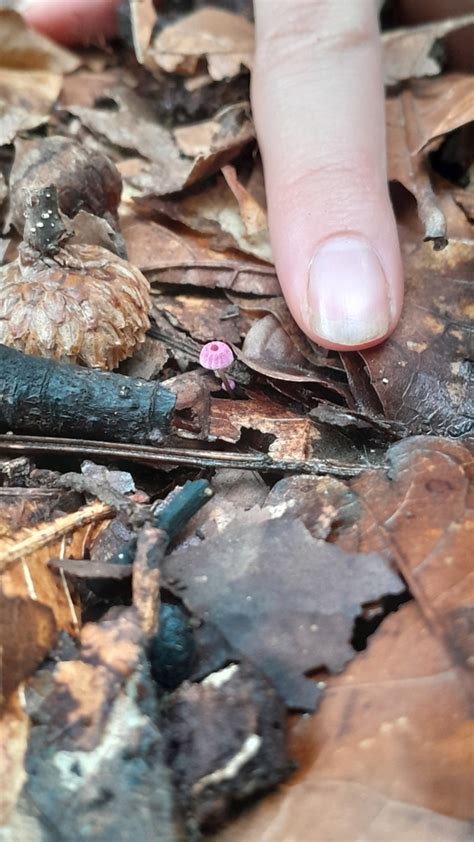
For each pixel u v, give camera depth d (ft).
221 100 0.43
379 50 0.33
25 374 0.25
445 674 0.18
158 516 0.22
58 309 0.27
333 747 0.18
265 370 0.29
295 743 0.18
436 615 0.19
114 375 0.26
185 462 0.25
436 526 0.21
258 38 0.34
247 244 0.34
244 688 0.18
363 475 0.22
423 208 0.32
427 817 0.17
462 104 0.36
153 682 0.18
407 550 0.20
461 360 0.29
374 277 0.29
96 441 0.25
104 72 0.48
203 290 0.33
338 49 0.32
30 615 0.19
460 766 0.17
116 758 0.17
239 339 0.31
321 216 0.30
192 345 0.31
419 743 0.18
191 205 0.36
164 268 0.34
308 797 0.17
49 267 0.28
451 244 0.31
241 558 0.20
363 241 0.30
